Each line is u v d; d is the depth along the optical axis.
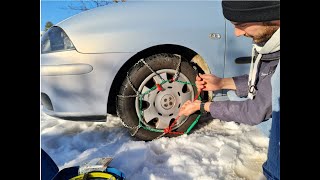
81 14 1.96
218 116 1.51
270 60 1.42
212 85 1.75
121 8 1.96
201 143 1.99
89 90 1.89
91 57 1.86
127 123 2.00
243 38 2.05
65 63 1.87
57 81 1.88
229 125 2.27
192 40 1.97
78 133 2.24
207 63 2.02
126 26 1.90
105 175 1.39
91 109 1.91
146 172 1.68
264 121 1.58
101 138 2.16
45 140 2.13
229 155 1.84
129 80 1.95
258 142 2.04
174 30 1.94
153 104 1.99
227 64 2.05
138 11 1.95
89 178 1.38
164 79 1.99
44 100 1.98
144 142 2.00
